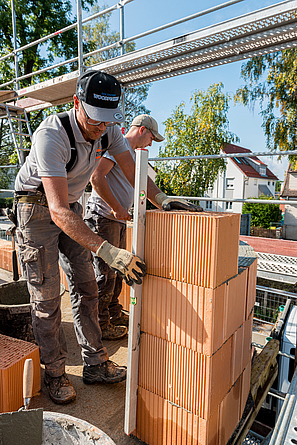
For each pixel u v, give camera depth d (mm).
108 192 1938
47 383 1553
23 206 1484
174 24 3018
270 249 9305
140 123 2074
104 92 1217
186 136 19031
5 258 4148
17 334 1977
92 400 1517
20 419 846
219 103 18375
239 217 1202
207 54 2988
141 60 3299
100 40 18328
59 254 1724
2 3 13531
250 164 31938
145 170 1140
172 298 1103
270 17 2285
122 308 2684
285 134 12555
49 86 4332
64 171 1330
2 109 6191
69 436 887
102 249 1154
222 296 1073
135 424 1260
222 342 1109
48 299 1518
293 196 21594
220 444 1184
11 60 14633
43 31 14781
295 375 1147
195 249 1024
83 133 1428
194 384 1063
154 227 1146
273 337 3643
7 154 16266
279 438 761
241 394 1413
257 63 12023
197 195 19562
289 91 11891
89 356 1654
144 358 1214
